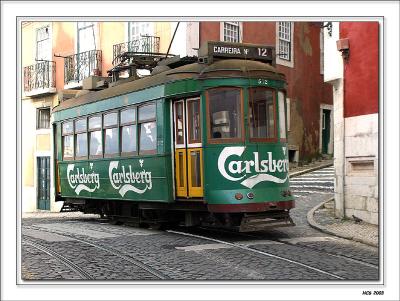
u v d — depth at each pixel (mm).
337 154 14477
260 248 10734
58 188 18828
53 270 9172
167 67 13688
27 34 27703
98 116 15820
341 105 14242
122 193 14586
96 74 24000
